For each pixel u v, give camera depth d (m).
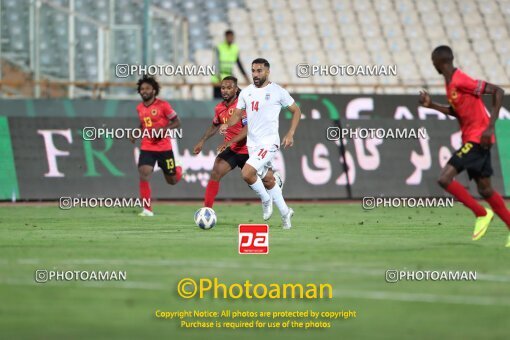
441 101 74.38
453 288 25.06
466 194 36.25
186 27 90.75
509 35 108.88
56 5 82.81
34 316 20.94
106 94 81.56
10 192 65.62
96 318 20.83
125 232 41.88
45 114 70.44
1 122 66.50
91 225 46.06
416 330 19.59
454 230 43.75
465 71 105.31
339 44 105.06
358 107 73.94
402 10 109.00
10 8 83.38
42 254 32.38
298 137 69.94
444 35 107.69
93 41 83.88
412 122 71.25
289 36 105.25
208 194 45.59
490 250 34.12
